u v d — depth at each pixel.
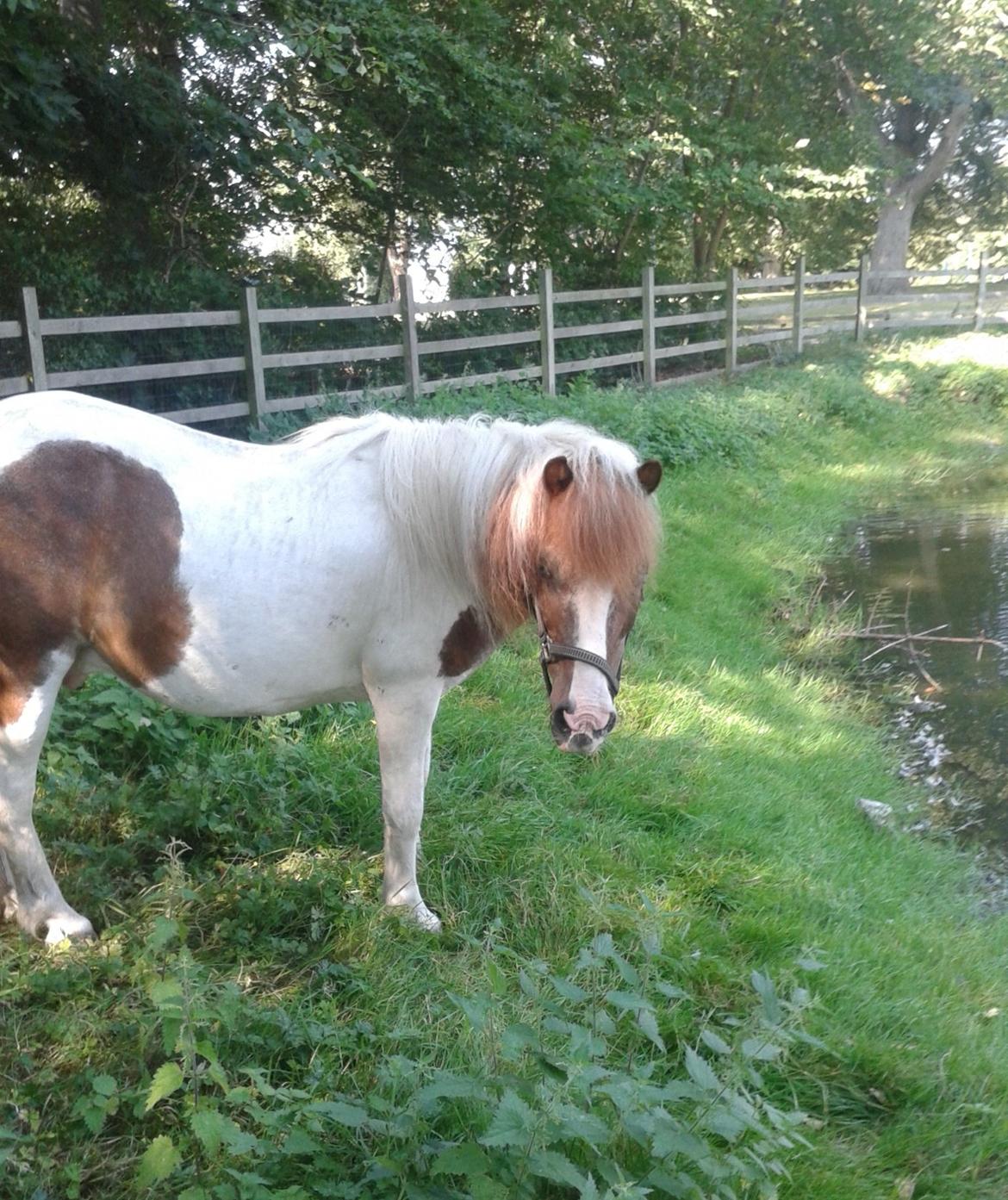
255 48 8.40
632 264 14.27
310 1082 2.49
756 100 17.38
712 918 3.55
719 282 14.77
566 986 2.34
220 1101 2.28
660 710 5.16
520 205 12.45
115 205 9.25
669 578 7.14
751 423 11.23
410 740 3.10
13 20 7.15
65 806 3.47
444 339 10.77
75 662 3.00
